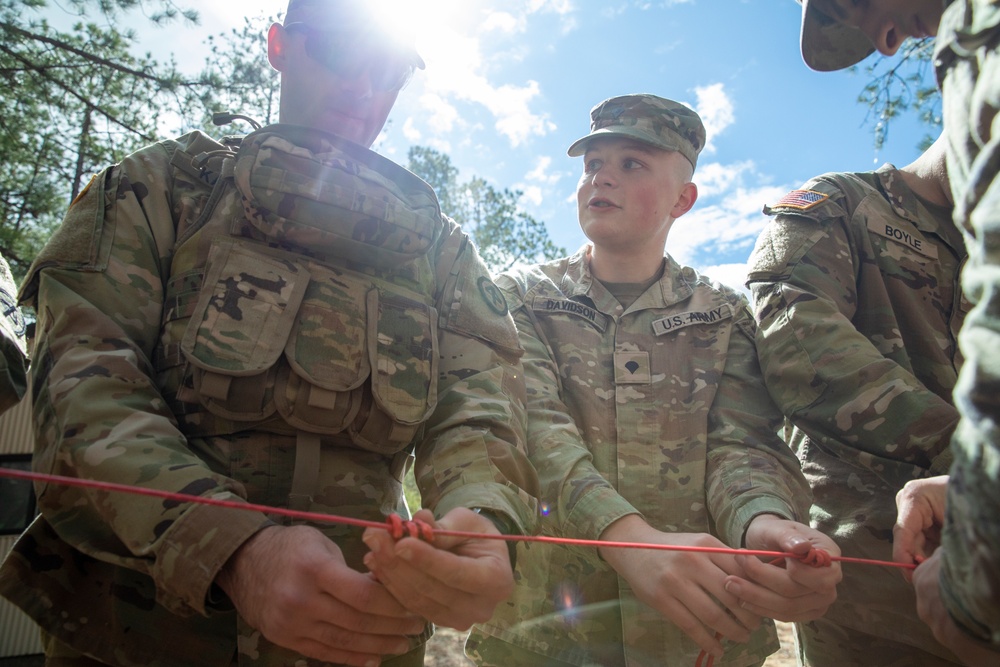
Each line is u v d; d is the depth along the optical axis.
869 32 1.32
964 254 1.83
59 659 1.12
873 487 1.69
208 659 1.11
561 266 2.24
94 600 1.10
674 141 2.12
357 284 1.28
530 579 1.82
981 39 0.86
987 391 0.69
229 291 1.18
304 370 1.16
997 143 0.77
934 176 1.88
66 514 1.04
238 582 0.95
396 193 1.36
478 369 1.40
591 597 1.77
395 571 0.89
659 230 2.13
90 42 7.24
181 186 1.31
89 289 1.17
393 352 1.27
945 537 0.76
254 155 1.24
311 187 1.22
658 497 1.79
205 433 1.17
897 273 1.80
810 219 1.84
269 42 1.48
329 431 1.19
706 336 1.98
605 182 2.09
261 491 1.17
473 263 1.55
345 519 0.90
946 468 1.43
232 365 1.13
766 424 1.82
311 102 1.43
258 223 1.22
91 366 1.07
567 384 1.93
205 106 7.70
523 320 2.01
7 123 7.02
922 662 1.59
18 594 1.07
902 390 1.53
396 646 0.97
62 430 1.02
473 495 1.14
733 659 1.73
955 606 0.77
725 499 1.63
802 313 1.71
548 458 1.63
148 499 0.98
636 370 1.92
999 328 0.69
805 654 1.83
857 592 1.65
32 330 1.64
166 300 1.24
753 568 1.29
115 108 7.38
